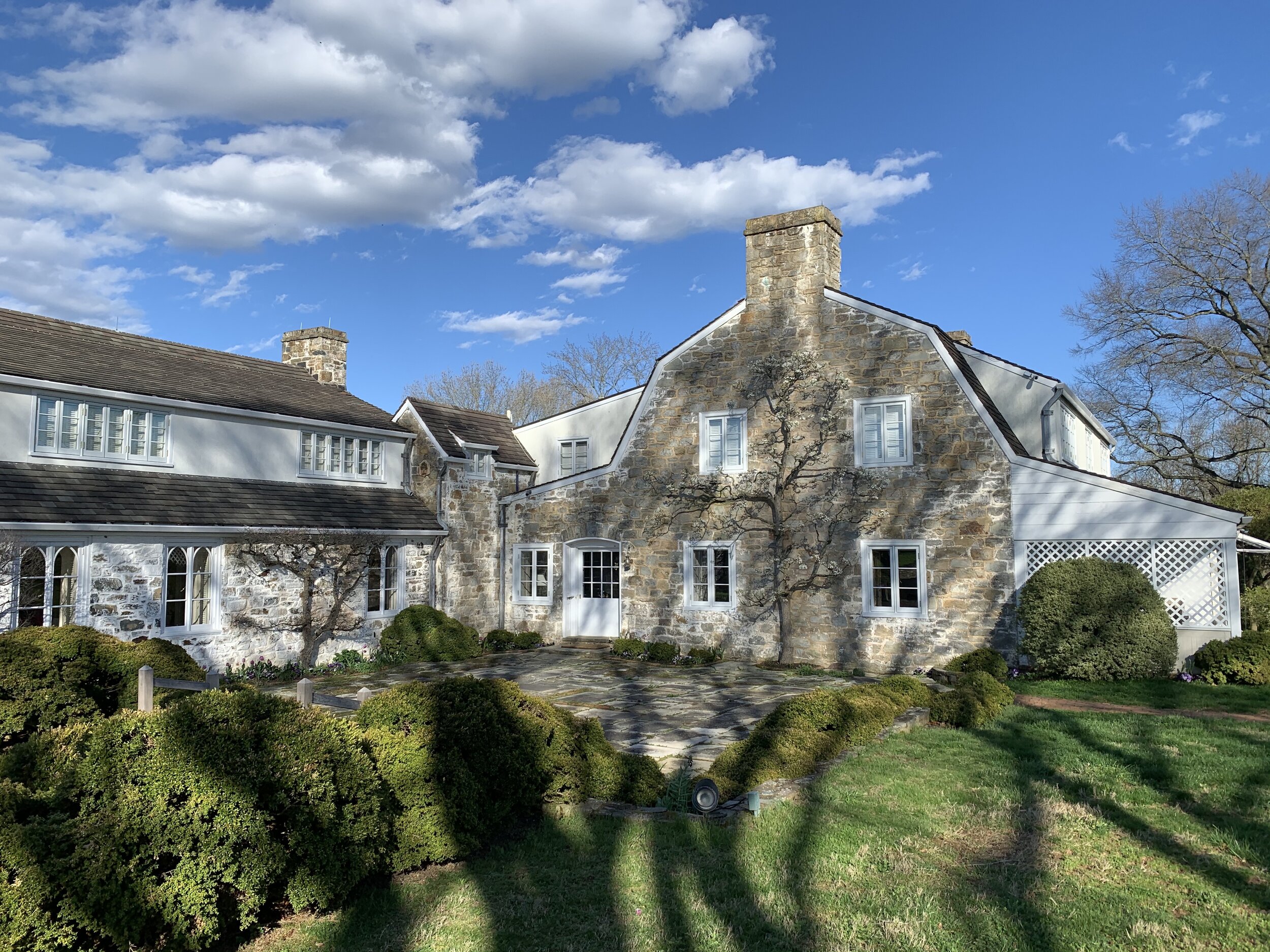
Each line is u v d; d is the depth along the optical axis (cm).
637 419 1841
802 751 798
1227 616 1298
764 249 1720
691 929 480
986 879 536
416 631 1730
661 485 1789
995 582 1470
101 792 429
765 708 1192
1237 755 824
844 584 1595
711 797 674
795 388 1667
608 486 1878
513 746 660
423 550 1869
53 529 1212
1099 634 1281
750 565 1698
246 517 1488
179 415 1519
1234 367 2664
